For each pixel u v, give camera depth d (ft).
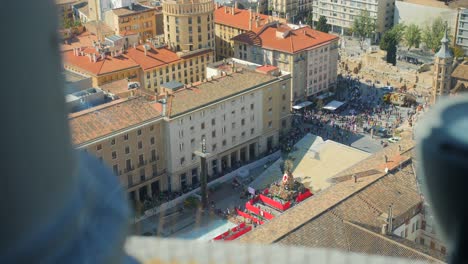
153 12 647.15
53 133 17.90
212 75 505.66
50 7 17.88
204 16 568.41
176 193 418.10
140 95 437.99
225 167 461.78
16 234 16.90
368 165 329.31
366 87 622.95
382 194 296.92
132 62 533.14
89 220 18.97
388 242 255.70
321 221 268.62
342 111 565.94
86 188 19.53
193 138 429.38
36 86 17.33
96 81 505.25
